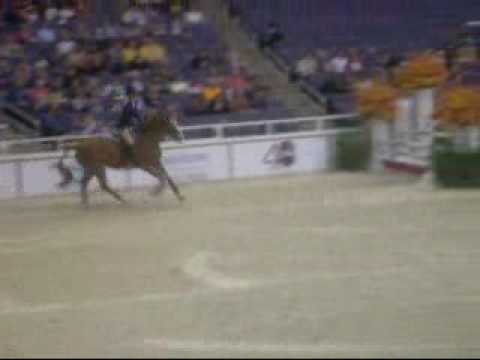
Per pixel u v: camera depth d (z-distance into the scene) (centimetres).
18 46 2830
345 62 3130
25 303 1268
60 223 1883
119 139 2069
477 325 1110
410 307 1188
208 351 1023
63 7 3023
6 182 2259
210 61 2981
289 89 2988
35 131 2522
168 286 1330
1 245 1667
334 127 2658
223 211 1941
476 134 2167
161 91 2775
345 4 3512
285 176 2475
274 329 1104
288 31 3362
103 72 2816
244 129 2548
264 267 1424
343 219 1795
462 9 3644
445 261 1432
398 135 2470
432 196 2044
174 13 3166
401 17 3544
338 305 1202
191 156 2423
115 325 1142
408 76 2458
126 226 1812
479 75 3125
